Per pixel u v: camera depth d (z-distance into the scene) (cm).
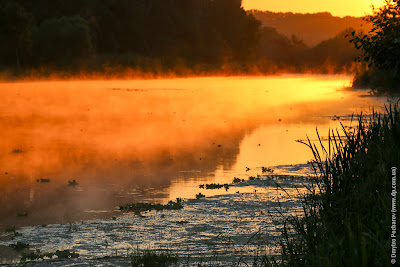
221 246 768
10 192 1228
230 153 1784
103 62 9994
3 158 1712
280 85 6981
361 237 350
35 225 940
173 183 1316
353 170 525
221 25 15775
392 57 911
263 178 1327
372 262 331
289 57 17862
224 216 967
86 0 12338
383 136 645
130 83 7788
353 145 583
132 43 13125
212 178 1371
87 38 9594
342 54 15750
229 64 13600
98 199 1150
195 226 903
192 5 15525
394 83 3662
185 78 10688
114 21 12875
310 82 7762
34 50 9144
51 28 9388
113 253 754
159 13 14262
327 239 429
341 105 3266
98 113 3241
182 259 701
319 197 536
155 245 791
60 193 1214
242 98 4581
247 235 824
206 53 14438
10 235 874
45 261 712
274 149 1839
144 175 1430
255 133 2291
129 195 1186
